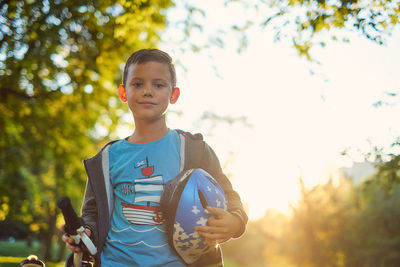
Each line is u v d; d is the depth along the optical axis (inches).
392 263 776.9
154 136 80.7
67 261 82.3
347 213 937.5
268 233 1465.3
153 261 73.7
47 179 745.6
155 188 77.2
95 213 83.7
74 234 71.7
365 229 839.1
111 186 80.8
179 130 85.7
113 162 81.5
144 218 75.8
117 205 78.9
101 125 514.6
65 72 417.4
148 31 346.3
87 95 442.3
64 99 463.2
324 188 1008.2
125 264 74.2
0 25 346.3
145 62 78.2
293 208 1086.4
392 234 792.9
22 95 435.5
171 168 79.0
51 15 342.0
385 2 177.9
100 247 76.9
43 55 387.9
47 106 462.9
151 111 77.7
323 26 192.2
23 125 479.2
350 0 181.6
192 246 74.3
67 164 565.0
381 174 233.0
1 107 451.8
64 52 398.3
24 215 675.4
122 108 488.7
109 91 453.1
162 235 75.4
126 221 76.5
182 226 73.3
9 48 367.9
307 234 1053.2
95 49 391.9
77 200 789.9
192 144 82.0
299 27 198.7
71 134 504.1
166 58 81.0
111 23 344.5
